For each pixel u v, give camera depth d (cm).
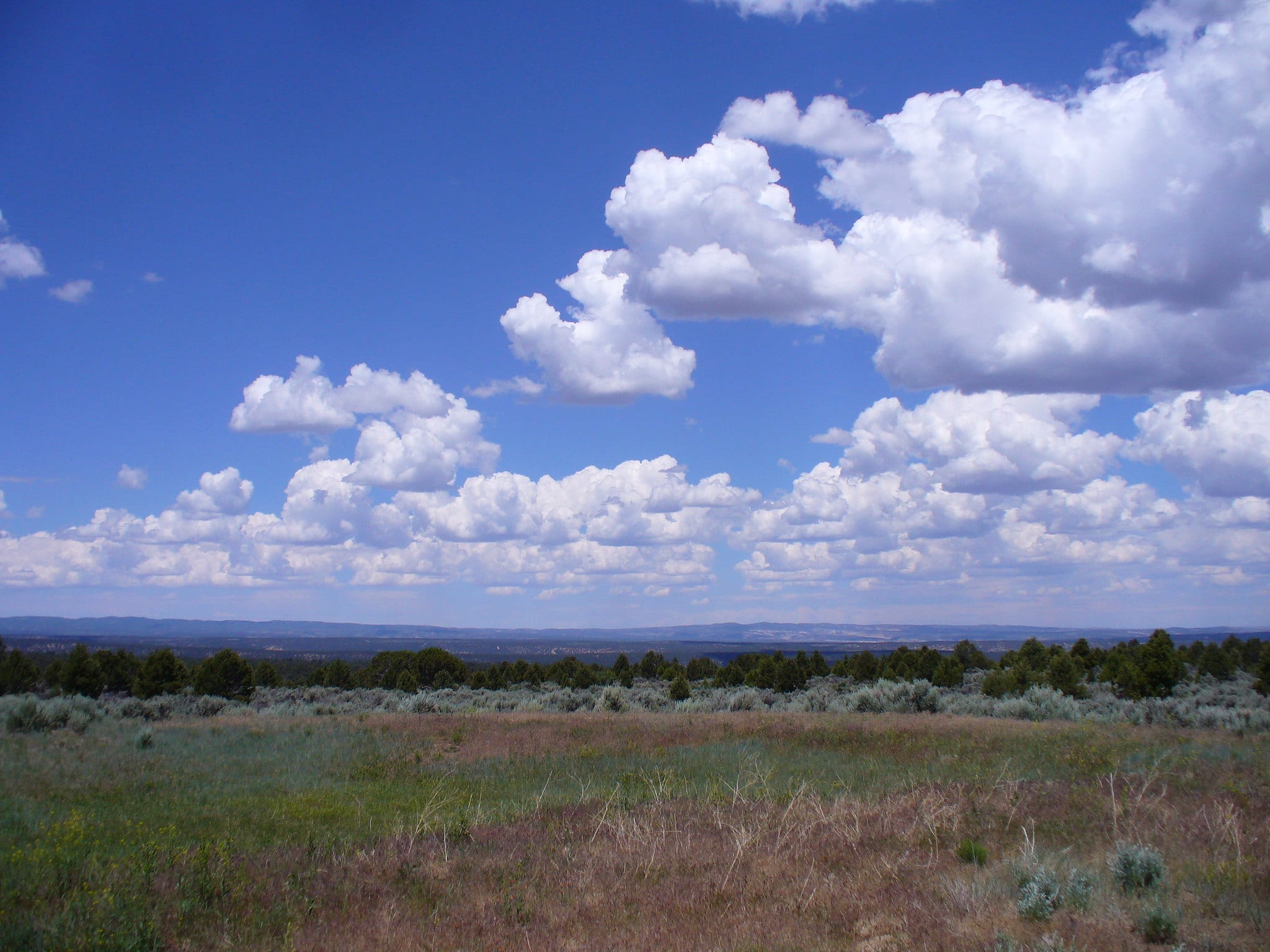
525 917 841
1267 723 2303
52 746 2120
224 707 3934
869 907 803
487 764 2048
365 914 873
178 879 953
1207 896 759
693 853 1055
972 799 1227
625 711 3894
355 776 1875
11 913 812
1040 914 735
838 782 1550
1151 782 1236
